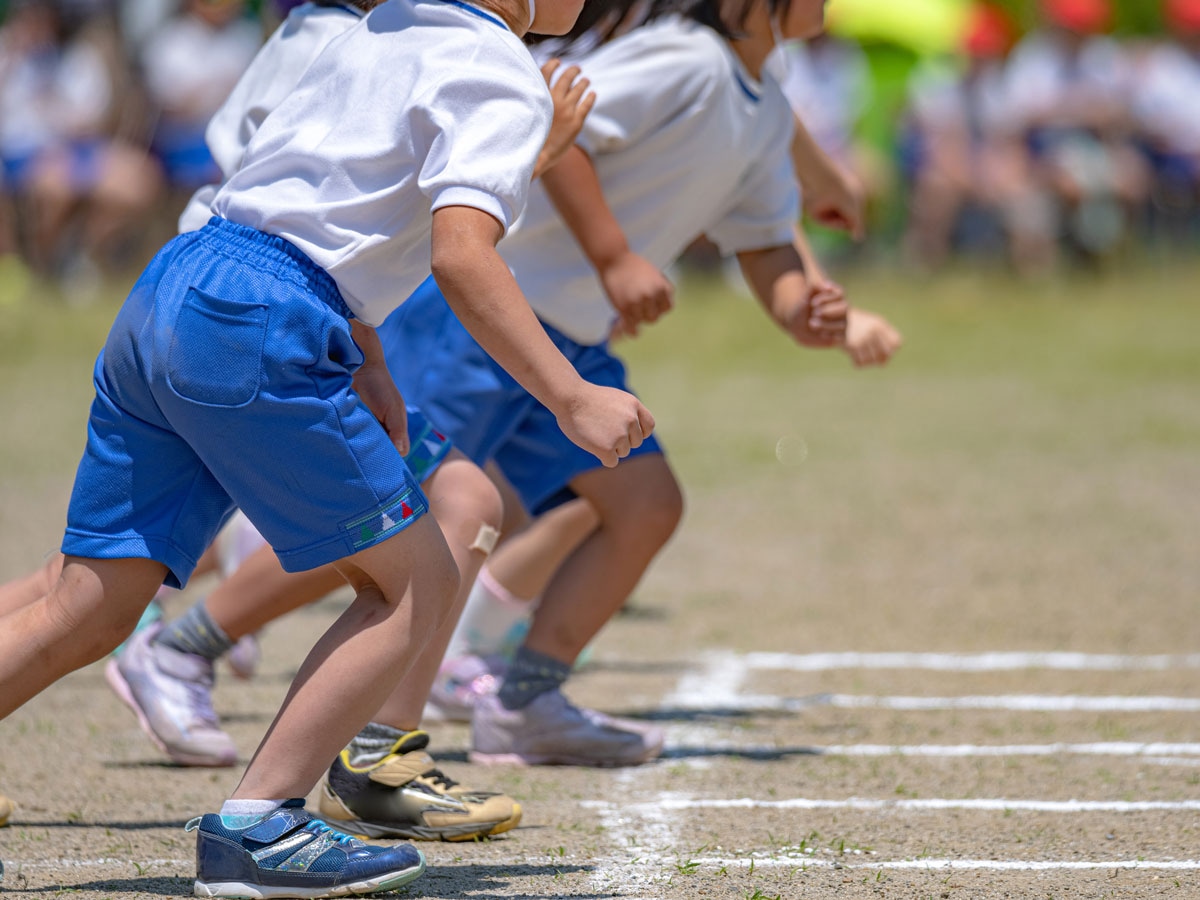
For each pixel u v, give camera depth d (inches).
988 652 732.0
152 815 489.7
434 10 399.5
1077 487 1165.7
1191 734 586.9
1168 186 2682.1
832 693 661.9
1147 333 2086.6
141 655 554.9
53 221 2144.4
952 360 1889.8
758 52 576.7
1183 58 2647.6
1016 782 522.6
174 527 392.5
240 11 2143.2
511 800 468.4
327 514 384.5
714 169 560.4
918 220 2578.7
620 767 555.2
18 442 1322.6
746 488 1175.0
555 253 553.3
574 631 560.7
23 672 388.5
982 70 2559.1
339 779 467.2
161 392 380.5
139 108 2145.7
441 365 534.3
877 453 1316.4
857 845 450.9
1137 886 410.3
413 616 391.2
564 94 471.2
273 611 547.8
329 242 388.5
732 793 515.8
